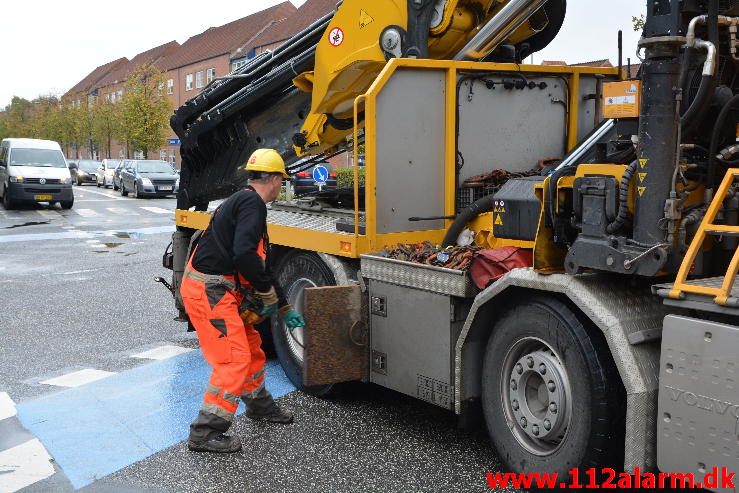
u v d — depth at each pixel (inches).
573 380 133.6
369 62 210.8
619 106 129.1
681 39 118.4
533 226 161.8
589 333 131.5
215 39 2610.7
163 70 2787.9
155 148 1934.1
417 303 168.1
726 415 108.3
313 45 249.1
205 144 293.3
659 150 120.9
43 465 164.6
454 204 195.0
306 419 192.4
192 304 166.6
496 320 153.6
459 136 195.9
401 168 187.5
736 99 129.4
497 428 152.8
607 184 128.0
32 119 3700.8
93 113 2479.1
